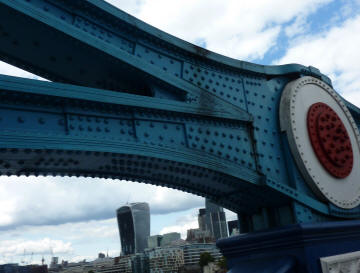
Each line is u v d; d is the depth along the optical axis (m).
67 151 5.50
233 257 8.06
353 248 7.98
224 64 8.72
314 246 7.08
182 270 179.50
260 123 8.87
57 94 5.52
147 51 7.60
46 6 6.39
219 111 7.87
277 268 6.74
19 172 5.95
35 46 6.54
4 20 5.89
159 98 7.18
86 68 7.14
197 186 8.13
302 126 9.13
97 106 6.09
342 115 10.49
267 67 9.60
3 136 4.92
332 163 9.29
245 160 8.10
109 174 6.91
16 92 5.18
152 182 7.64
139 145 6.30
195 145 7.31
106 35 7.05
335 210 8.98
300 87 9.52
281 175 8.68
